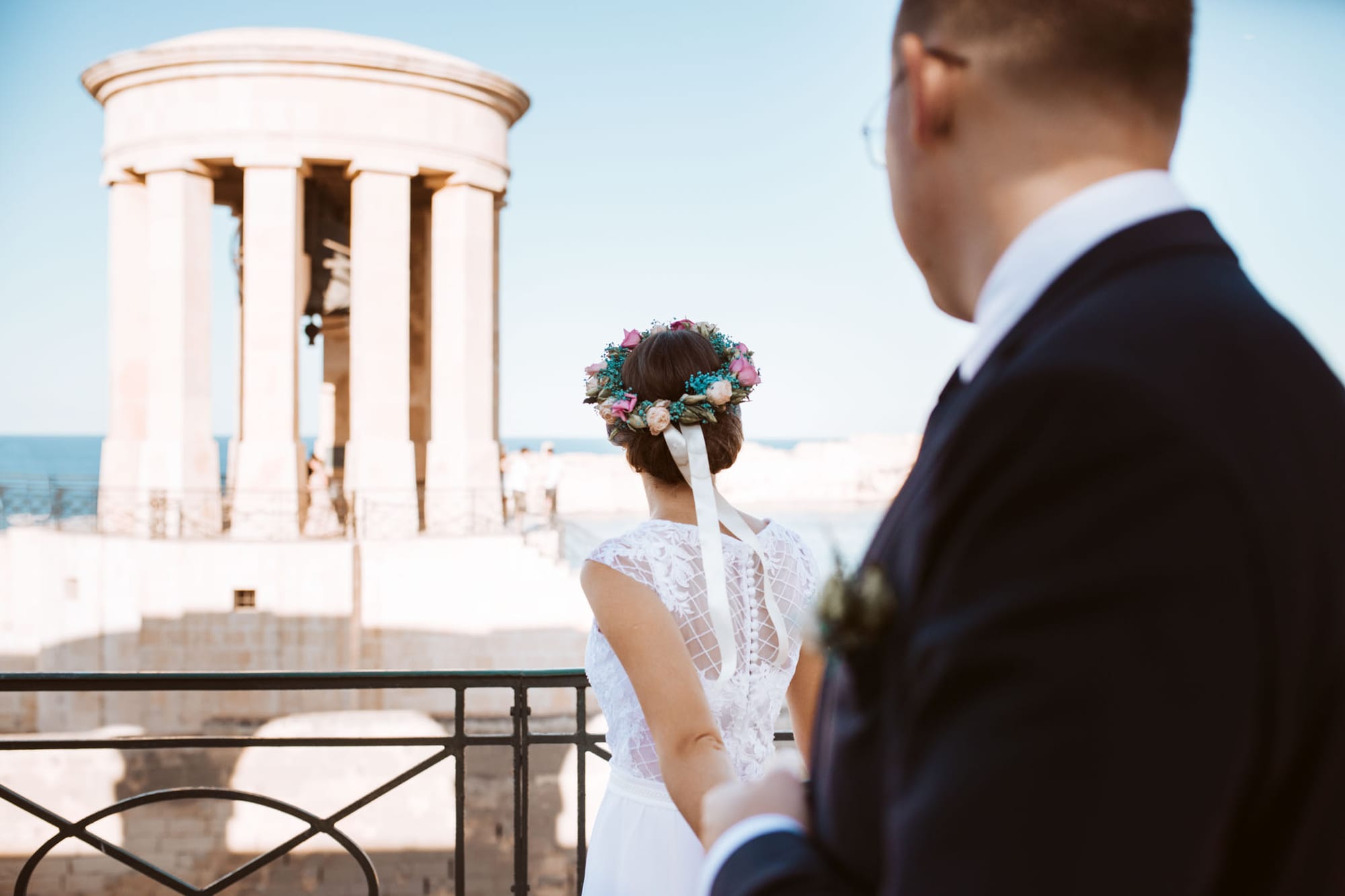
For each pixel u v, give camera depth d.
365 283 20.73
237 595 17.44
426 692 17.09
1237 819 0.65
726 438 2.24
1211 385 0.63
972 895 0.59
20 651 17.95
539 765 16.03
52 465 124.75
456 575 18.28
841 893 0.77
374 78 20.59
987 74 0.78
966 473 0.68
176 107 20.25
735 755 2.11
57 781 15.17
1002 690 0.62
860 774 0.77
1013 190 0.79
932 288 0.89
